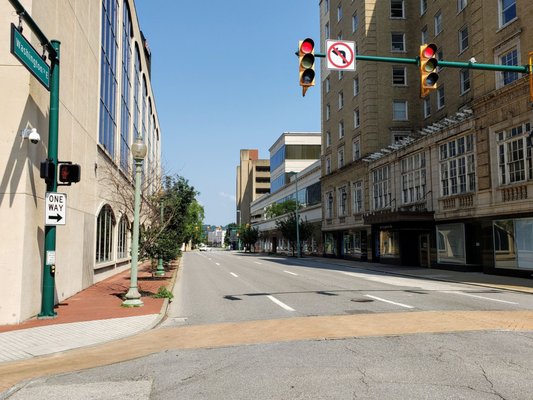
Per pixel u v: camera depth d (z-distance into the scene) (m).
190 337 8.95
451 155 26.11
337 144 45.75
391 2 39.88
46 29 12.02
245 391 5.50
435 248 27.97
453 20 31.28
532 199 19.72
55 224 10.88
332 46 10.47
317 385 5.63
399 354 7.07
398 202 32.25
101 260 21.39
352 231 41.44
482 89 23.42
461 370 6.12
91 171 18.41
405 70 39.59
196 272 28.12
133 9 33.16
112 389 5.72
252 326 9.92
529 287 16.80
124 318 10.85
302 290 16.75
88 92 17.67
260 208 99.94
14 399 5.38
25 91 10.58
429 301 13.30
